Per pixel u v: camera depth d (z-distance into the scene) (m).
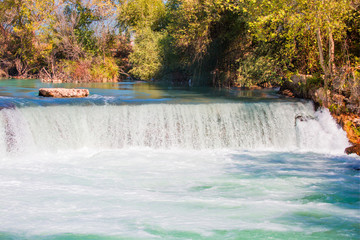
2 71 37.09
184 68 30.50
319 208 8.72
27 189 9.63
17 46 37.81
